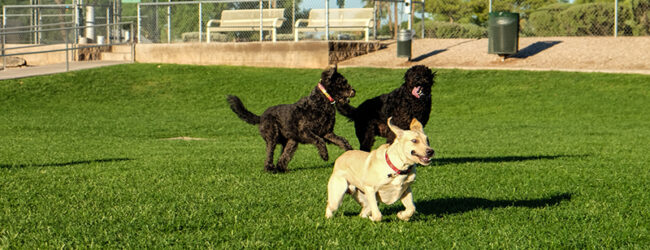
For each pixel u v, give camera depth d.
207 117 21.67
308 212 6.89
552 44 27.30
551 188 8.60
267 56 28.86
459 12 35.81
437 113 21.75
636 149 13.45
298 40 29.78
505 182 9.15
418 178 9.51
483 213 6.85
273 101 24.00
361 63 27.77
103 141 15.78
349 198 7.66
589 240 5.74
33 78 26.53
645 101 21.30
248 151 13.85
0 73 27.97
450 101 22.84
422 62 27.03
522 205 7.43
